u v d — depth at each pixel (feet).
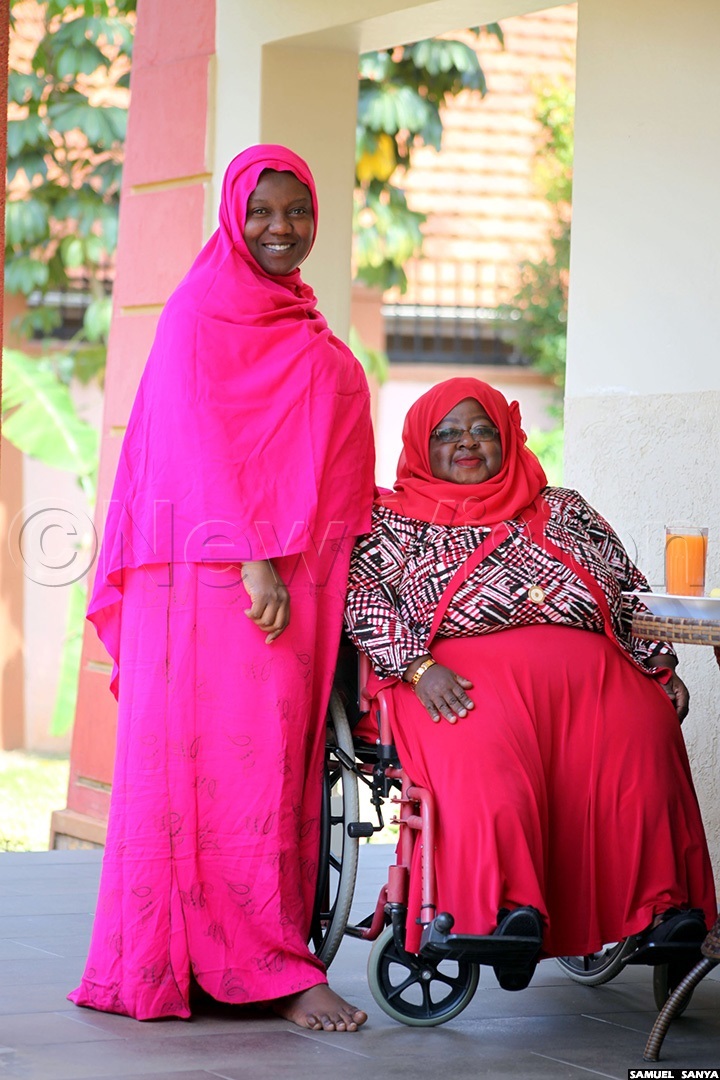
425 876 15.16
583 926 15.74
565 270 51.08
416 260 50.57
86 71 43.16
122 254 29.12
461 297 52.08
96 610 17.22
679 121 20.15
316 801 16.74
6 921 20.51
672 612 14.71
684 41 20.08
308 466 16.75
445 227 52.75
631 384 20.76
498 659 16.30
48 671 44.06
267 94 26.03
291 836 16.31
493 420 17.74
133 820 16.30
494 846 14.93
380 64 43.37
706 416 19.77
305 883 16.63
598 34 21.09
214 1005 16.70
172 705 16.28
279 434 16.74
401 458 18.44
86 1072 14.16
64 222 45.34
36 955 18.74
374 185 45.70
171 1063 14.53
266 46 25.98
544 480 18.19
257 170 17.31
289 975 16.14
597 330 21.21
